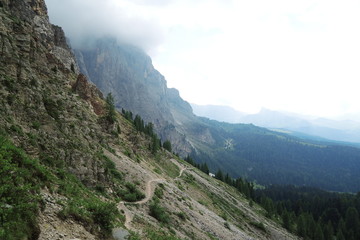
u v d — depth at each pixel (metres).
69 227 17.50
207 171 192.38
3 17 53.44
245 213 103.31
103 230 20.52
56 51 119.94
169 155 140.38
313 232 131.62
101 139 63.00
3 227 12.30
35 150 29.36
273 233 94.56
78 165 35.44
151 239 28.02
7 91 36.41
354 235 146.12
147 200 44.94
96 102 88.50
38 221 15.31
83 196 27.25
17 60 44.75
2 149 20.88
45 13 123.44
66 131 42.22
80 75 84.69
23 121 34.12
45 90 49.41
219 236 52.47
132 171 59.12
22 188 16.39
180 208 53.84
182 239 36.09
